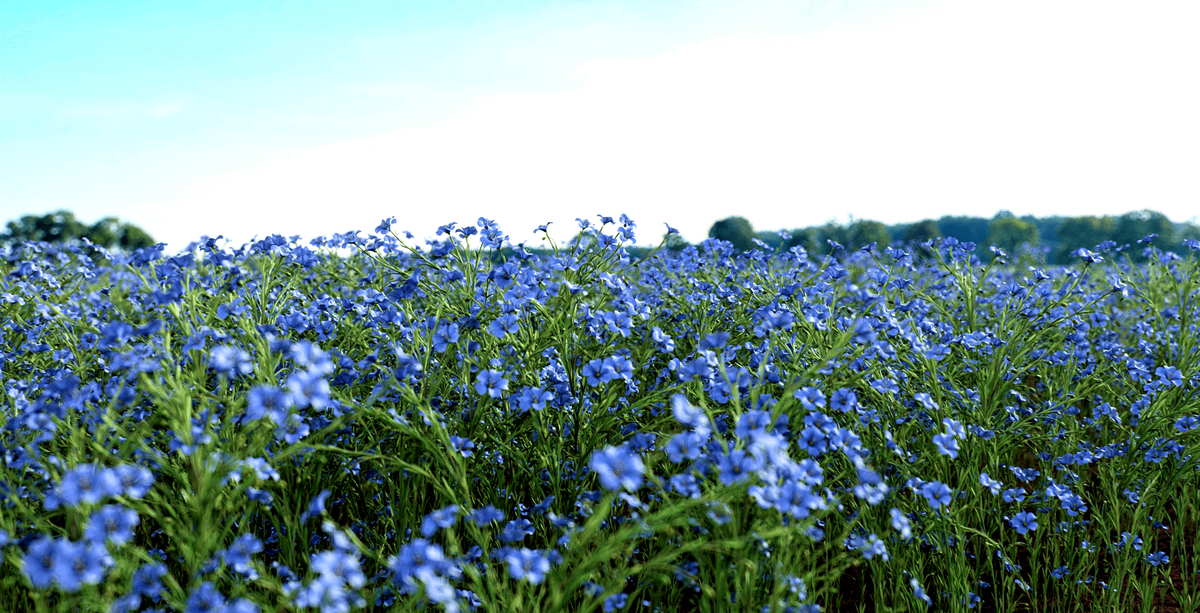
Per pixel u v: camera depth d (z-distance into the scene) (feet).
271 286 3.34
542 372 3.00
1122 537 3.15
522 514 2.99
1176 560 3.33
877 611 2.86
